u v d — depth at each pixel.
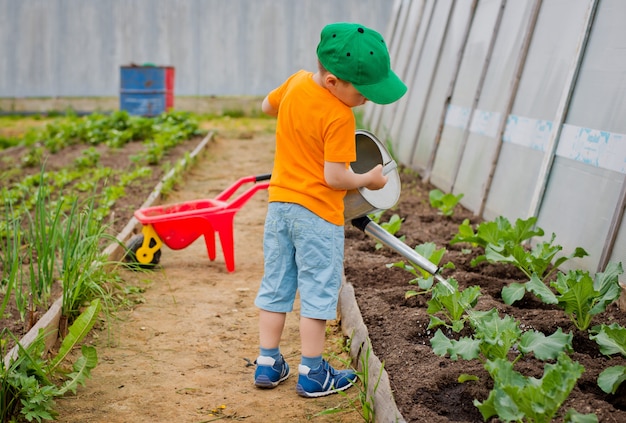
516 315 3.72
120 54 17.41
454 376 3.06
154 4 17.38
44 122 15.79
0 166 9.52
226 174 9.22
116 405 3.25
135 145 11.52
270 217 3.29
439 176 7.66
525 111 5.70
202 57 17.61
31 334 3.55
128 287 4.68
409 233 5.58
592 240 4.29
